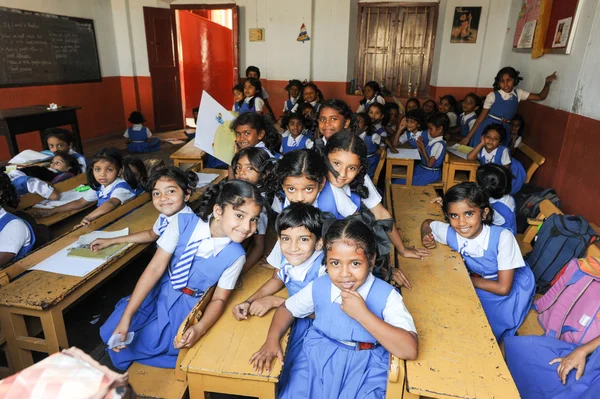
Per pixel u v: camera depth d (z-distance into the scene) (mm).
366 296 1385
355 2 6965
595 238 2146
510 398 1154
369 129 4039
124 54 7664
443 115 4141
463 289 1696
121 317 1594
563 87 3547
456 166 3875
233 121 2562
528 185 3709
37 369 534
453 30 6430
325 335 1493
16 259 2070
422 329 1440
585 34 3229
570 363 1525
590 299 1729
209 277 1611
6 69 5477
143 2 7488
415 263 1899
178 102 8328
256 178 2020
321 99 5891
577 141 3146
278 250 1738
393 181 4230
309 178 1582
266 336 1478
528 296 1954
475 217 1890
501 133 3654
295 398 1409
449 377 1225
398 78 7352
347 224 1313
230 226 1533
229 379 1343
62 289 1680
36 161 3398
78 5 6641
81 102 6844
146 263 3072
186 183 2023
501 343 1928
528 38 4809
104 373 531
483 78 6492
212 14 10328
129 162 2816
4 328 1678
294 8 6965
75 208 2807
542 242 2287
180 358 1443
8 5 5402
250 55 7484
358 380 1397
